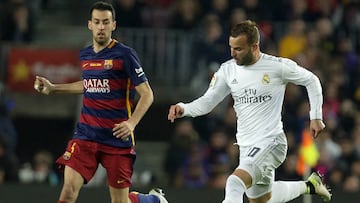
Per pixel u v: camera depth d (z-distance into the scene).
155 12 53.81
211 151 44.41
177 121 53.69
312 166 42.03
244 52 25.78
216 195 35.31
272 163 26.05
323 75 49.09
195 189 35.41
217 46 49.94
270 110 26.02
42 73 52.44
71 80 52.34
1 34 52.88
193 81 52.34
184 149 44.53
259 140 25.91
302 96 46.19
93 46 26.06
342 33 52.66
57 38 55.81
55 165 46.19
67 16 57.25
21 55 52.44
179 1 53.88
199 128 48.25
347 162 43.81
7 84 52.56
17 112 52.91
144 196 27.95
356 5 53.44
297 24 50.44
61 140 54.59
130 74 25.69
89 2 57.16
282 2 53.25
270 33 51.22
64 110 53.62
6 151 42.62
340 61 50.59
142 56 53.59
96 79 25.81
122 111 25.91
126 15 53.41
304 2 53.50
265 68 25.97
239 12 49.94
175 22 53.59
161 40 53.53
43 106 53.34
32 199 35.78
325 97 47.88
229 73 26.50
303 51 50.03
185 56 53.44
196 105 26.64
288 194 28.23
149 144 52.53
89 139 25.88
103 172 43.56
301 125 44.81
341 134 44.78
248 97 26.09
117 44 25.91
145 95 25.55
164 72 53.59
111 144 25.92
